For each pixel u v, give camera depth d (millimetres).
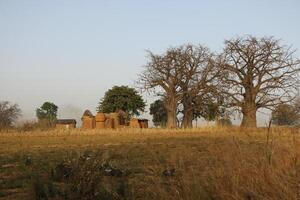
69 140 34344
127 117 82562
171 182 7641
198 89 70812
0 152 22578
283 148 7352
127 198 8281
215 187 6918
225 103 65875
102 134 45625
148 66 73688
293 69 62062
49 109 98562
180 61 72125
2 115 98688
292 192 6164
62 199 8625
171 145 25031
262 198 6285
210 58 71188
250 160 7246
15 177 12578
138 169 12844
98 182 8727
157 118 89438
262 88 63156
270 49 63094
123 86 90125
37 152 22078
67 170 10781
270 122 7840
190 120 74125
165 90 73812
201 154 9242
